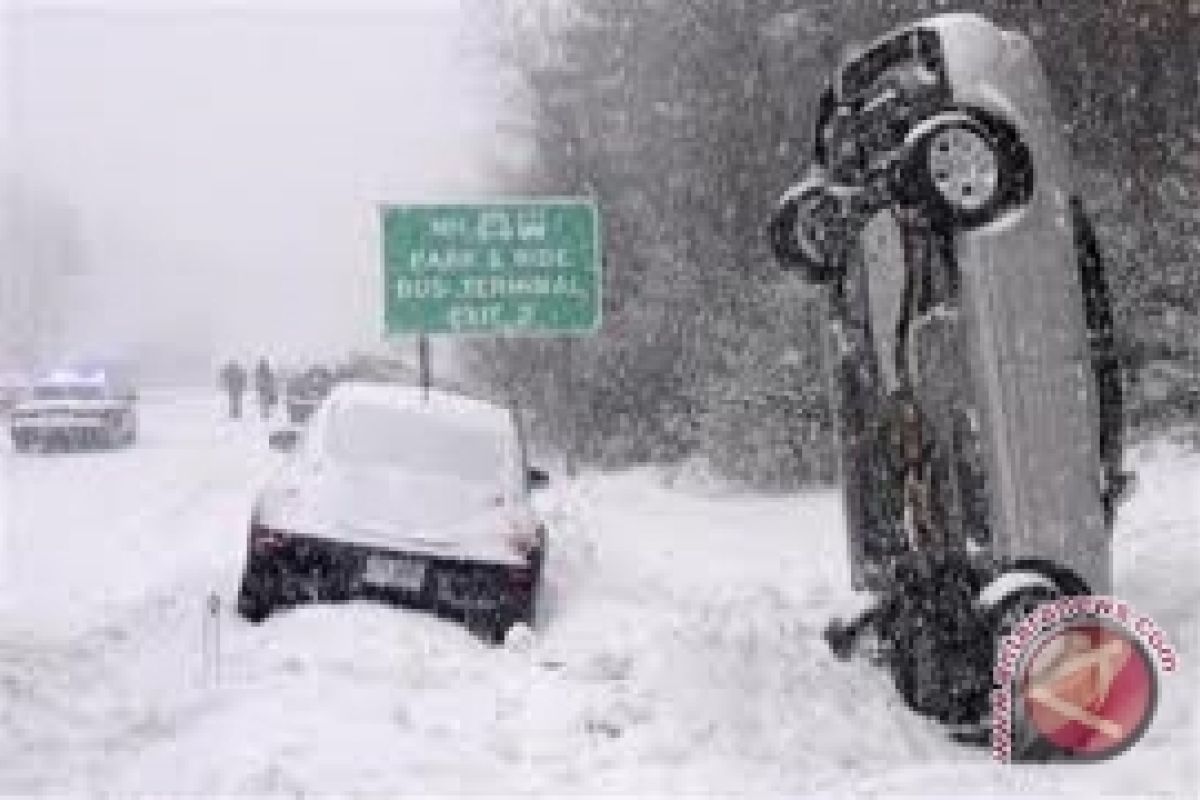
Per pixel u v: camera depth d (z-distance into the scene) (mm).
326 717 9352
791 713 9555
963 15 10039
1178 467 18906
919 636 9797
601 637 12242
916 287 10242
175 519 24531
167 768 8539
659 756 8852
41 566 19250
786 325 27906
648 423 32656
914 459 9805
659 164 36062
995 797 7992
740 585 15156
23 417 40188
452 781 8336
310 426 14711
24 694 10383
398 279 21281
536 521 13781
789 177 33625
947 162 9617
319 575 12789
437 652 11328
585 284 21531
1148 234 24047
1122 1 26547
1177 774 8141
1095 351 10312
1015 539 9531
